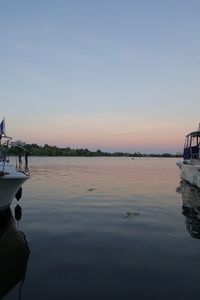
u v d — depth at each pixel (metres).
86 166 64.19
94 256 8.19
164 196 19.36
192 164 23.67
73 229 10.98
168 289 6.32
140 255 8.27
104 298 5.94
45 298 5.95
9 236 10.10
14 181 11.67
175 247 8.95
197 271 7.22
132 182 28.31
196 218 12.94
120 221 12.29
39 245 9.11
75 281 6.68
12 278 6.83
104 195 19.50
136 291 6.22
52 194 19.77
